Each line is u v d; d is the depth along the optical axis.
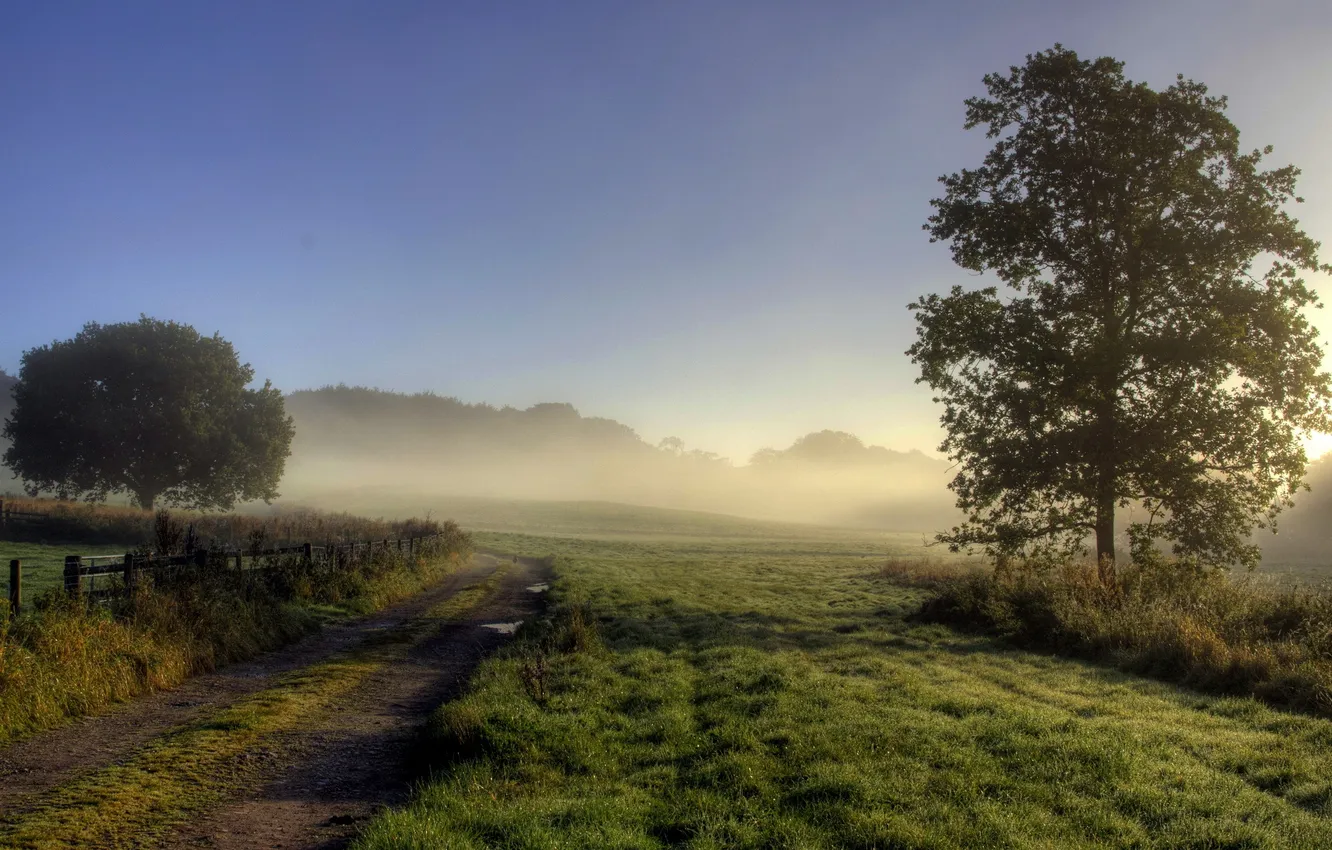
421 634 16.31
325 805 6.60
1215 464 22.41
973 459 24.38
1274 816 6.13
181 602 12.72
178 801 6.55
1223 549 22.22
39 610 10.42
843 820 5.93
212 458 56.06
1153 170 23.27
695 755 7.77
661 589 27.41
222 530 39.72
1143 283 23.75
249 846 5.66
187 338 56.97
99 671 9.73
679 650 14.35
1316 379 21.78
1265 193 22.91
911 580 32.47
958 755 7.58
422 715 9.82
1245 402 21.97
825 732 8.39
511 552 55.91
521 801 6.30
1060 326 24.44
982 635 17.69
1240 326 21.52
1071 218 24.41
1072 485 22.23
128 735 8.42
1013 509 23.98
